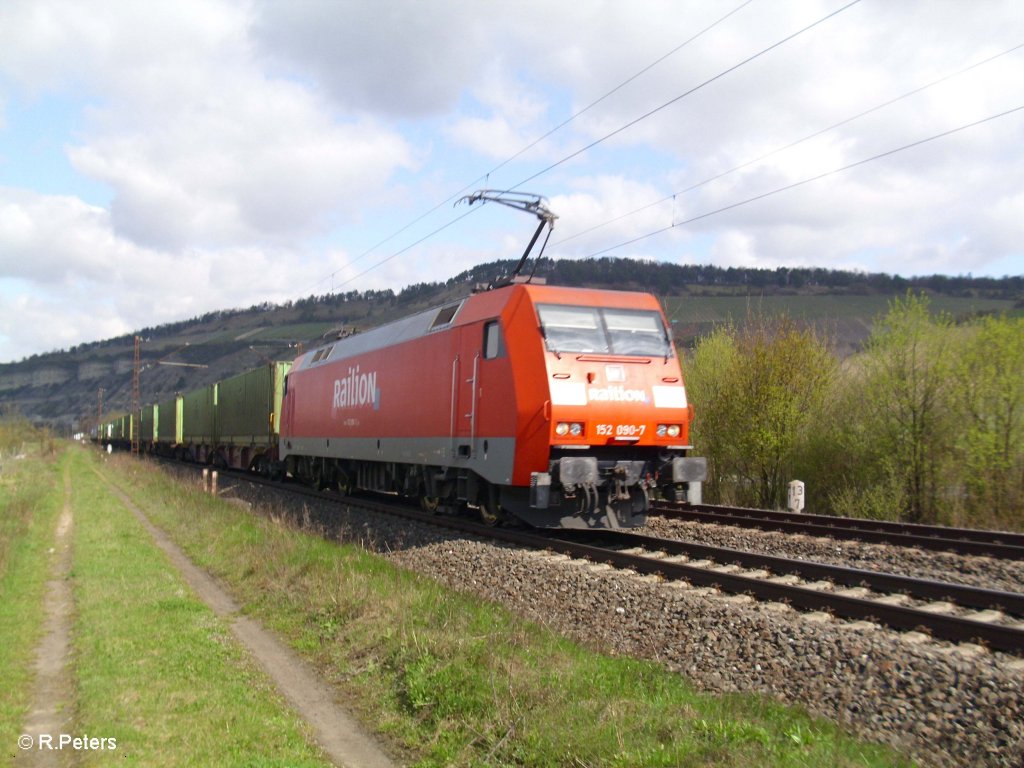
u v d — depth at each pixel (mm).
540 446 13266
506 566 11711
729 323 24156
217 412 44500
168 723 6590
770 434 20859
